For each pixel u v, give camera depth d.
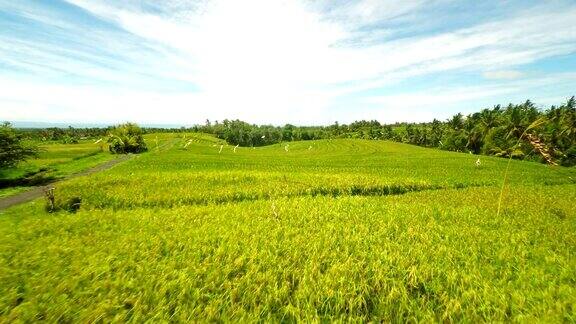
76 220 17.34
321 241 13.12
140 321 7.53
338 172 43.62
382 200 23.86
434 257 11.19
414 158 64.56
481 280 9.48
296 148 102.69
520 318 7.27
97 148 89.44
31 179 41.59
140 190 28.02
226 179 33.19
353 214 18.56
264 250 11.67
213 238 13.58
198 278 9.65
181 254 11.68
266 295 8.61
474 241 13.28
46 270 10.23
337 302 8.22
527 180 36.56
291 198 24.75
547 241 13.59
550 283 8.99
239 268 10.50
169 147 92.25
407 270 9.98
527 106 91.12
